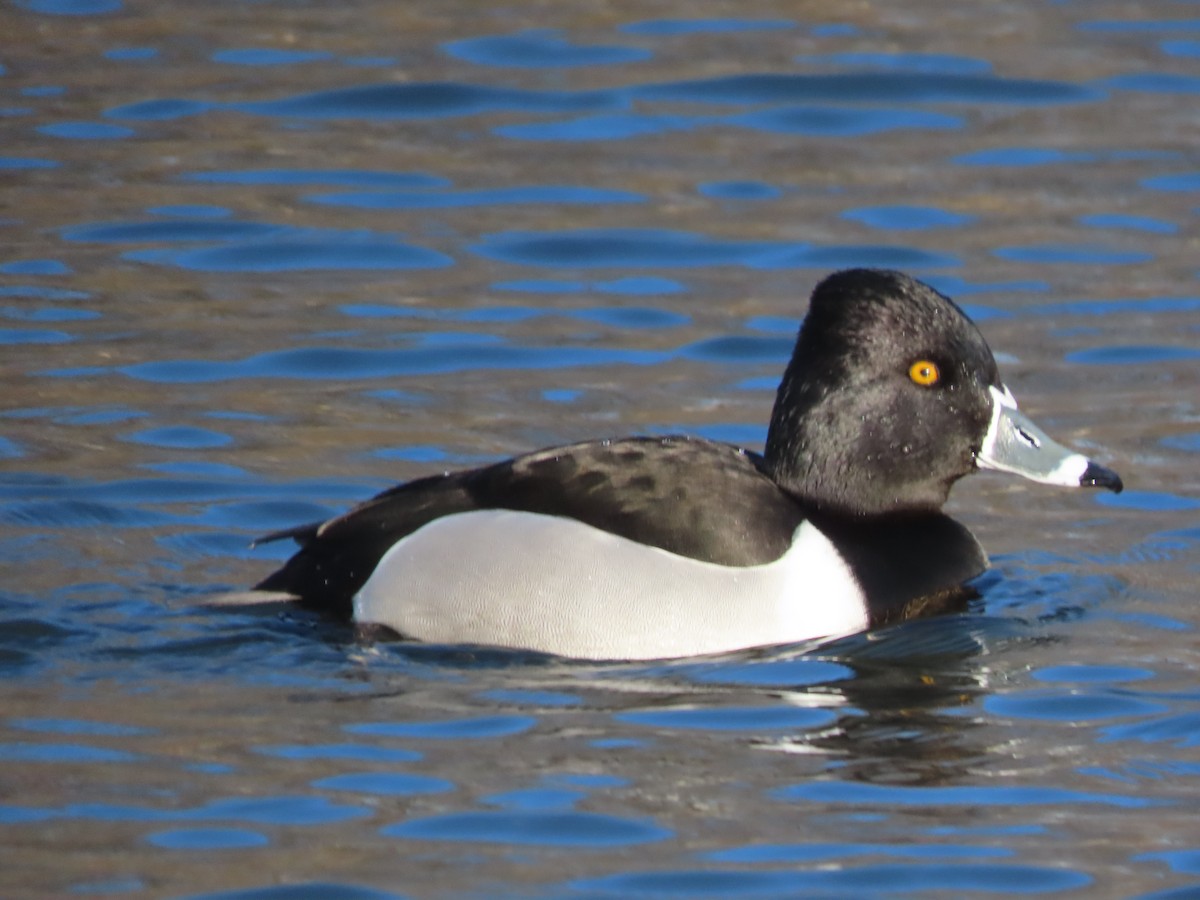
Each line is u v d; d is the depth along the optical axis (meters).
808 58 20.38
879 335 10.71
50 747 8.95
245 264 16.25
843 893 7.89
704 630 10.02
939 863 8.12
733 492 10.33
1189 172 17.97
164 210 17.06
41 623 10.33
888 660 10.14
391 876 7.92
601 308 15.65
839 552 10.51
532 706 9.49
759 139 18.75
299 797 8.53
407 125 18.97
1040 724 9.47
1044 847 8.26
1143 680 9.98
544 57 20.39
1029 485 13.05
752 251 16.61
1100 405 14.04
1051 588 11.22
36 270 15.89
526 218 17.17
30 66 19.77
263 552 11.61
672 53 20.53
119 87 19.38
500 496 10.30
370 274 16.14
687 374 14.55
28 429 13.22
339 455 13.02
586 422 13.66
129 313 15.25
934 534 10.98
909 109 19.33
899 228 16.97
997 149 18.50
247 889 7.80
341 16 21.52
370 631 10.20
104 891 7.77
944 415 10.80
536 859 8.08
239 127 18.73
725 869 8.05
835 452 10.73
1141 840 8.34
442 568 10.12
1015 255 16.50
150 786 8.60
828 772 8.91
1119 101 19.44
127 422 13.42
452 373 14.51
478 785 8.67
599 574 9.98
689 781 8.78
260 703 9.48
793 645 10.20
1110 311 15.53
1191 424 13.72
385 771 8.78
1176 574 11.50
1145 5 22.02
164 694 9.54
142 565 11.28
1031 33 21.11
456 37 20.91
